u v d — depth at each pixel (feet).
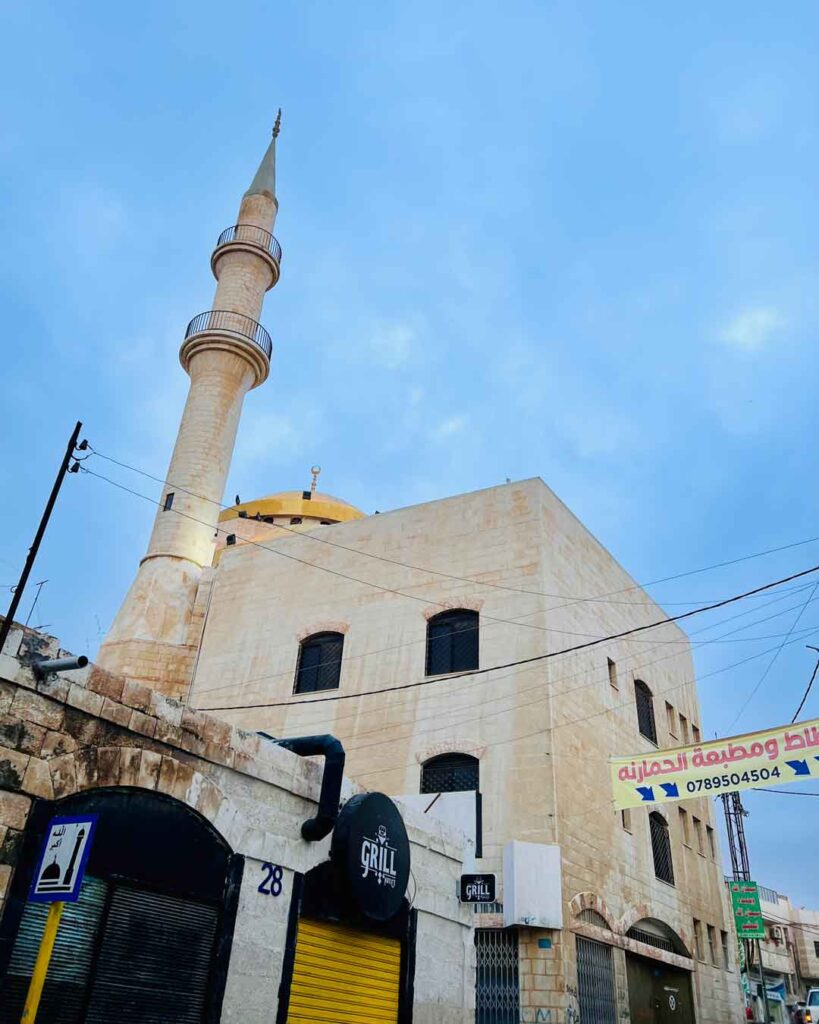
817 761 48.34
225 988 30.01
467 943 45.39
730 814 129.70
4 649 25.34
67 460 34.86
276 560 92.63
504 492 79.71
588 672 75.72
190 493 107.24
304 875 34.78
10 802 24.64
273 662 84.64
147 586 99.71
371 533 86.33
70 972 25.80
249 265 127.24
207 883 30.48
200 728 31.63
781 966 160.76
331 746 37.11
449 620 76.18
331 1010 35.32
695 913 85.05
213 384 116.26
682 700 100.42
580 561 81.66
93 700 27.76
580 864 63.36
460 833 47.57
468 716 69.21
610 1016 61.77
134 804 28.55
